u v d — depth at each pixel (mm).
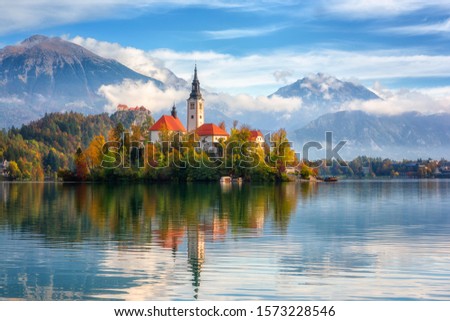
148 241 46562
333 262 37938
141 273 34969
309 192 125938
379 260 38625
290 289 31625
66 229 54125
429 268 36219
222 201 93062
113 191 129625
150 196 108000
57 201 93500
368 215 68125
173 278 33812
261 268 36219
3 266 36875
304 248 43156
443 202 92750
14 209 76875
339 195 113938
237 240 47094
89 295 30719
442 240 47188
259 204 86000
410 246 44188
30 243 45562
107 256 39969
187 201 92812
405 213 70938
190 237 48844
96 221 61031
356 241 46656
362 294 30750
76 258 39281
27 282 33094
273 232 52031
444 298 30016
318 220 62125
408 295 30531
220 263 37562
